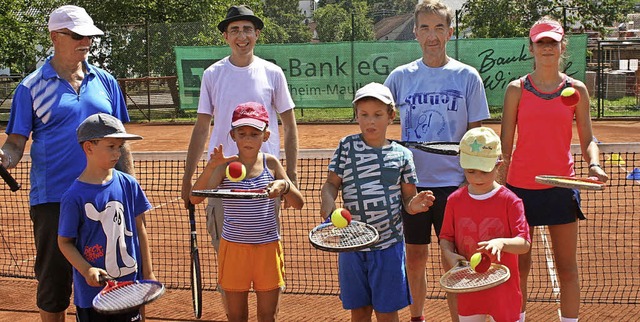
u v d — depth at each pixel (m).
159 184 10.67
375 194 3.98
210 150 4.66
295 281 6.11
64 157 4.27
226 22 4.57
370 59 19.72
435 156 4.47
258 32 4.70
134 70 24.08
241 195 3.52
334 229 3.83
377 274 3.94
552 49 4.20
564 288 4.42
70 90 4.32
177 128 21.67
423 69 4.55
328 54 19.88
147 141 18.33
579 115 4.35
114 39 23.91
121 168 4.48
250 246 4.09
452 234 3.95
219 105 4.62
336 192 4.11
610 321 4.93
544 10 24.41
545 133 4.25
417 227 4.53
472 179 3.77
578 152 12.05
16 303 5.61
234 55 4.63
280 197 4.24
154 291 3.36
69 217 3.76
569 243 4.38
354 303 4.03
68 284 4.38
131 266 3.94
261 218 4.11
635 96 25.06
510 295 3.76
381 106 3.95
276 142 4.71
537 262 6.48
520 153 4.35
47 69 4.32
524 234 3.71
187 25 23.67
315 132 19.33
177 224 8.50
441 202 4.45
